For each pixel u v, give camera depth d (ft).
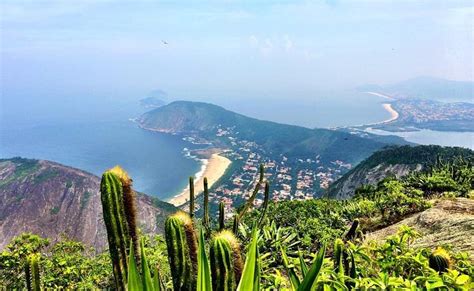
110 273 23.98
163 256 16.25
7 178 371.56
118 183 7.14
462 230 21.65
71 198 336.49
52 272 23.65
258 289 6.43
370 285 8.34
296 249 22.59
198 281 6.29
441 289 8.73
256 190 15.57
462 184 49.21
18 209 323.78
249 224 27.45
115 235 7.14
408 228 11.84
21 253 23.02
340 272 8.76
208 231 12.71
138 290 6.27
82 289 22.58
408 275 9.88
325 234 25.48
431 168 70.90
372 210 37.78
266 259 16.98
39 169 378.73
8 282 22.34
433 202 38.81
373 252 11.80
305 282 5.99
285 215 35.45
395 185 43.14
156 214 243.60
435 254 10.10
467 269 10.27
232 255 6.41
